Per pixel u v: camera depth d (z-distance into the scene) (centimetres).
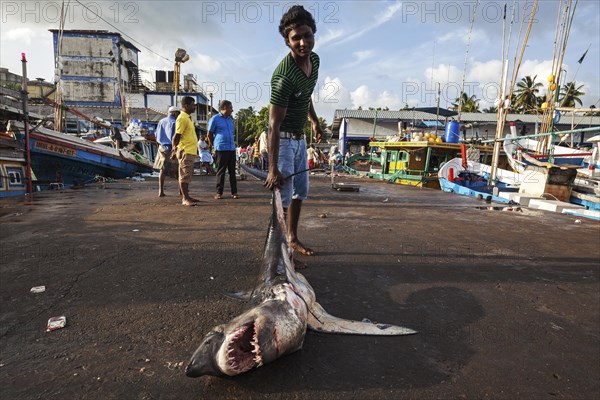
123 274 324
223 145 833
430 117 3934
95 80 3953
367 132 4116
